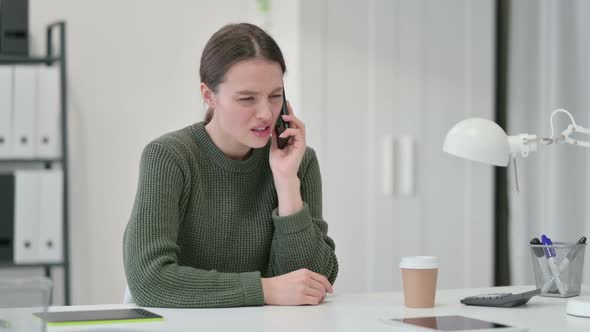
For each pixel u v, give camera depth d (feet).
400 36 11.96
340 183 11.73
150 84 12.56
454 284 12.32
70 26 12.31
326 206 11.70
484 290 6.93
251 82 6.21
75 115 12.31
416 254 12.11
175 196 6.36
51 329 4.84
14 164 12.23
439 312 5.63
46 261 11.34
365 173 11.84
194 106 12.70
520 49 12.18
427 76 12.10
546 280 6.44
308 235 6.59
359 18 11.78
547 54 11.66
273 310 5.72
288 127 6.72
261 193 6.89
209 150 6.70
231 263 6.81
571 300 5.55
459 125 6.29
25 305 4.00
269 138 6.88
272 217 6.66
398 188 12.01
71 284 12.25
